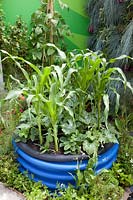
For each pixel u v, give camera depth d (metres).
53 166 1.79
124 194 1.99
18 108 2.26
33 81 1.99
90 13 2.91
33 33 2.89
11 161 2.02
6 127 2.23
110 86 2.39
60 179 1.84
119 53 2.39
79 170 1.78
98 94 1.94
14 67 2.97
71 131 1.92
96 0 2.77
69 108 1.87
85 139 1.91
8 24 2.95
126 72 2.54
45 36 2.88
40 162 1.82
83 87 1.94
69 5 2.96
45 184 1.90
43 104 1.82
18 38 2.94
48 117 1.87
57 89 1.80
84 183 1.83
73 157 1.81
